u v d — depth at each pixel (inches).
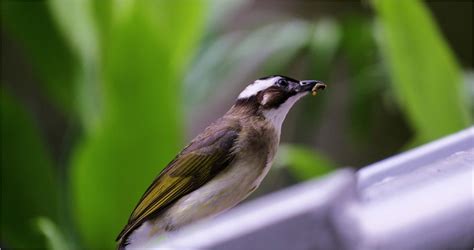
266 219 85.5
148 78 114.6
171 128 115.2
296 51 125.8
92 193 115.7
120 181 115.5
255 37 125.8
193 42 117.9
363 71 126.9
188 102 121.8
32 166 117.9
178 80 117.8
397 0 112.8
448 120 114.0
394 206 91.9
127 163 115.3
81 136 119.7
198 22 117.6
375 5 113.4
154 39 114.3
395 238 86.8
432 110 114.1
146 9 114.3
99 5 117.3
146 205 107.3
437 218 90.7
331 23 126.6
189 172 107.1
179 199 107.3
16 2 118.9
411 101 114.3
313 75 127.3
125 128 114.9
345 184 87.4
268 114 107.4
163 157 115.3
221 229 86.8
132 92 114.7
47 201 118.0
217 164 107.0
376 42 124.6
